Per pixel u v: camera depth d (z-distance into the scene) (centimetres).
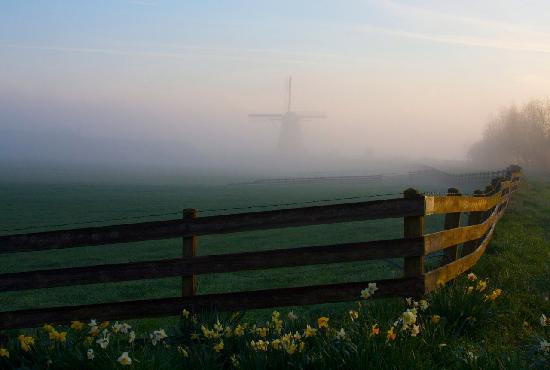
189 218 679
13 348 568
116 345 552
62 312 694
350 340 498
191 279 680
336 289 638
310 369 475
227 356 538
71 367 499
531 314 733
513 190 2909
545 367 481
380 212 637
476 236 977
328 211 643
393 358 474
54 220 4509
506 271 996
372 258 635
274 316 578
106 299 1498
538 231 1650
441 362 515
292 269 1692
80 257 2586
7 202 6475
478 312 639
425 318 613
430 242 657
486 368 475
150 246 2898
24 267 2350
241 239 2847
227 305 660
